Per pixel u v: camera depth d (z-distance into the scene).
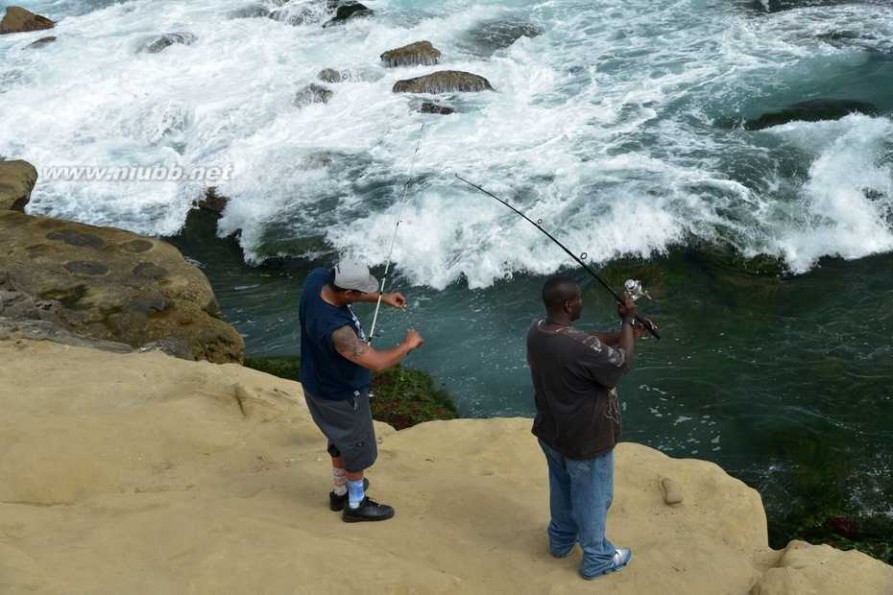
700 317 10.15
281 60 17.23
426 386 9.31
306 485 5.14
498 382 9.34
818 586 4.06
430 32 17.72
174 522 4.44
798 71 14.70
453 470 5.52
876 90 13.81
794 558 4.38
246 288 11.60
